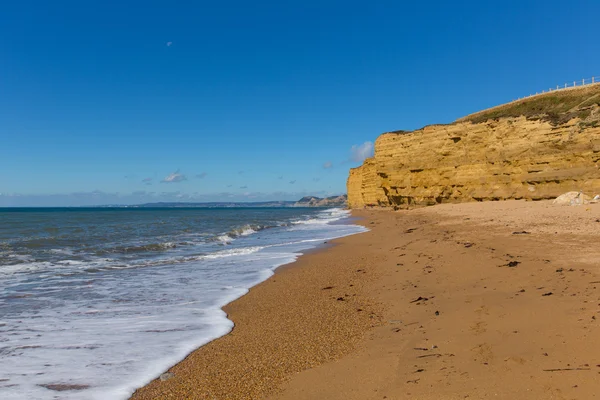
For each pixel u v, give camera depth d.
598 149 33.88
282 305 9.98
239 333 7.82
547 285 9.05
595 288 8.31
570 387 4.41
